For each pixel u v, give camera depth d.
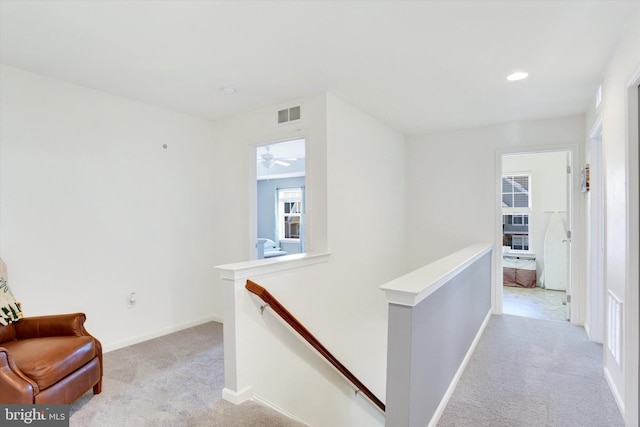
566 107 3.79
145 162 3.62
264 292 2.26
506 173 6.99
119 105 3.40
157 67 2.78
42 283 2.87
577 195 4.08
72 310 3.05
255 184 4.02
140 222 3.57
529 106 3.75
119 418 2.14
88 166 3.17
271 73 2.90
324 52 2.54
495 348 3.33
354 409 3.42
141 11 2.02
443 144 4.88
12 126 2.73
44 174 2.90
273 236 9.02
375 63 2.72
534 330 3.87
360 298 3.90
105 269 3.28
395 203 4.81
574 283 4.08
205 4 1.96
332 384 3.12
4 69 2.69
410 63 2.72
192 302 4.05
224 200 4.20
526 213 6.80
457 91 3.32
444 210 4.88
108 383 2.60
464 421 2.14
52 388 1.99
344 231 3.61
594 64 2.71
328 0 1.93
